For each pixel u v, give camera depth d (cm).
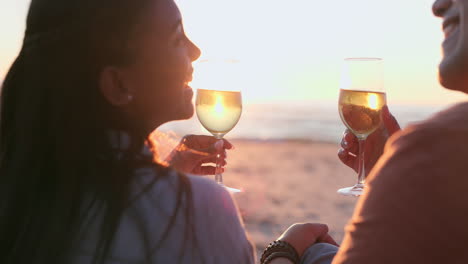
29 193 87
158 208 83
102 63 87
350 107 159
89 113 87
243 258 88
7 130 94
